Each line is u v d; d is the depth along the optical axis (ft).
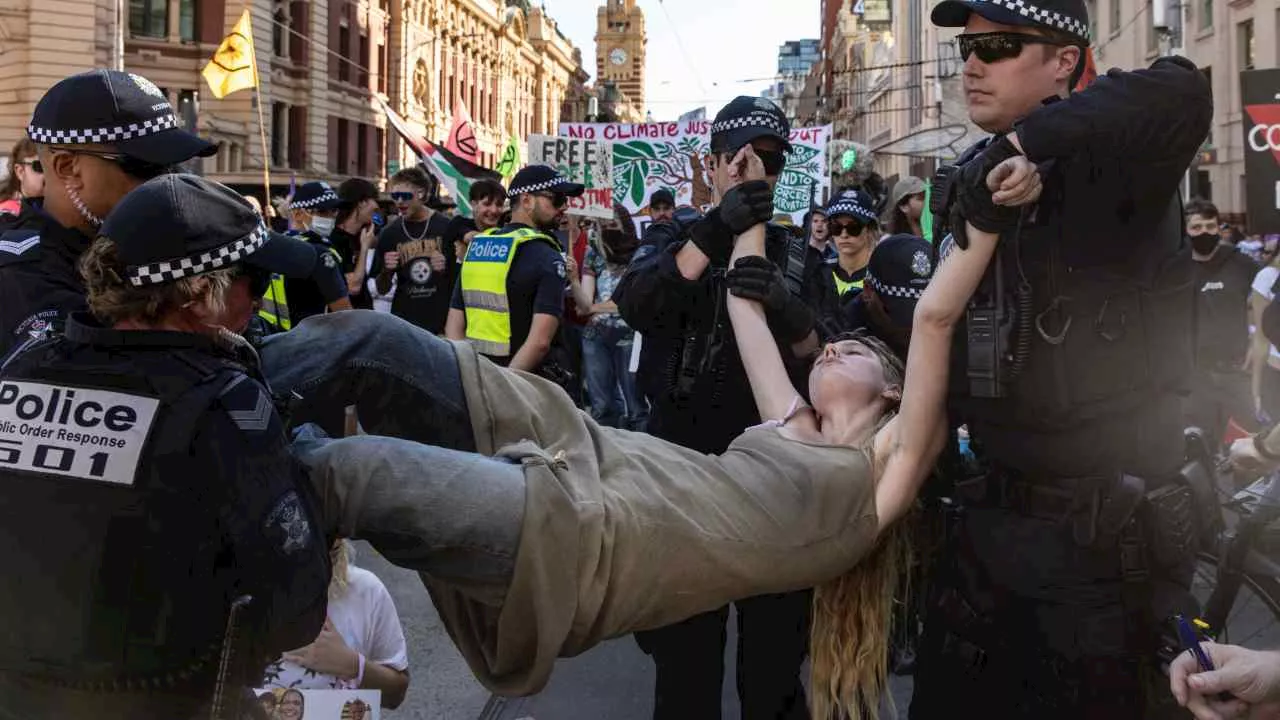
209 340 6.40
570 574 6.84
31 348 6.45
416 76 189.26
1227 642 10.62
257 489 6.05
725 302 10.96
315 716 9.25
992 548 8.21
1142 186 7.38
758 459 7.95
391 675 10.61
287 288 19.42
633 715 14.11
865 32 241.14
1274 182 23.89
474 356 7.91
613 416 32.63
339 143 159.12
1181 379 7.97
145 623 5.91
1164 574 7.89
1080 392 7.71
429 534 6.62
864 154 30.78
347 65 159.74
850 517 7.82
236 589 6.10
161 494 5.93
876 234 19.16
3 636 6.02
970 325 7.95
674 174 43.37
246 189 92.99
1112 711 7.83
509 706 14.32
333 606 10.37
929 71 137.08
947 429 8.41
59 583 5.89
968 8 8.11
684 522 7.29
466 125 50.67
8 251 8.53
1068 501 7.84
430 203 48.57
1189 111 7.14
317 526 6.40
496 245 19.11
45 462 6.00
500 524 6.65
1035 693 8.15
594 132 43.55
